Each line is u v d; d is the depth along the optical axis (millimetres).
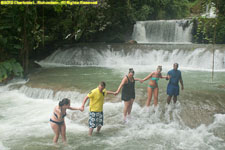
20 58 14805
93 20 20484
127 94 7207
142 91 9312
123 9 25219
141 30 26703
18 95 11117
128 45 19688
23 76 13883
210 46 16391
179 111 7605
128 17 26109
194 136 6516
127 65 18266
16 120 8055
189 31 23750
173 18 34812
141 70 15469
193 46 17000
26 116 8438
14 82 13203
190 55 16672
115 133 6797
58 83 11258
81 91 9766
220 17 17594
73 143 6242
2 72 12938
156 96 7812
